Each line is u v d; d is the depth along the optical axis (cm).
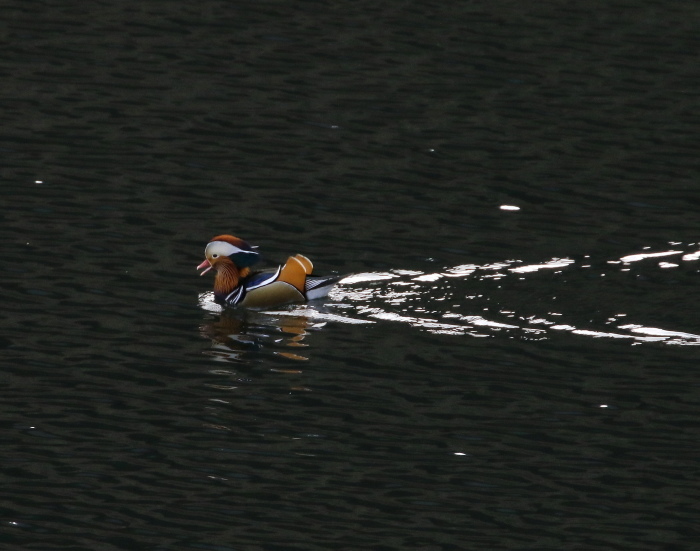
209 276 2139
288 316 2000
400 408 1730
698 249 2272
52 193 2438
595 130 2848
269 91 3020
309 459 1609
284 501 1523
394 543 1448
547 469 1595
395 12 3581
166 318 1983
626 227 2367
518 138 2795
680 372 1833
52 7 3544
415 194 2498
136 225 2317
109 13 3519
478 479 1573
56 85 3005
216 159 2639
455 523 1487
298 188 2511
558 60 3256
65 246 2216
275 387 1781
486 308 2031
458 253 2238
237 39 3350
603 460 1616
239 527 1473
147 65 3153
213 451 1623
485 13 3591
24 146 2656
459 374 1822
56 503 1511
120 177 2530
